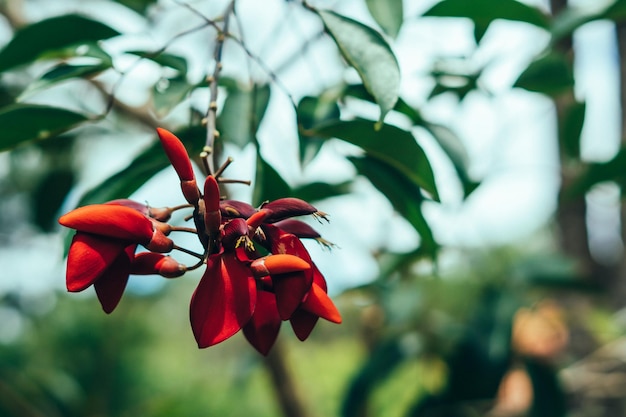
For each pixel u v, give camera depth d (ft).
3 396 3.88
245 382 3.87
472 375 3.32
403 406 4.31
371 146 1.87
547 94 2.46
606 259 4.27
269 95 1.92
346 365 6.75
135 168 1.85
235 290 1.37
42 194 3.27
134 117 2.91
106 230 1.37
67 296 7.45
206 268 1.40
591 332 4.14
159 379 8.69
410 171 1.91
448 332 3.44
